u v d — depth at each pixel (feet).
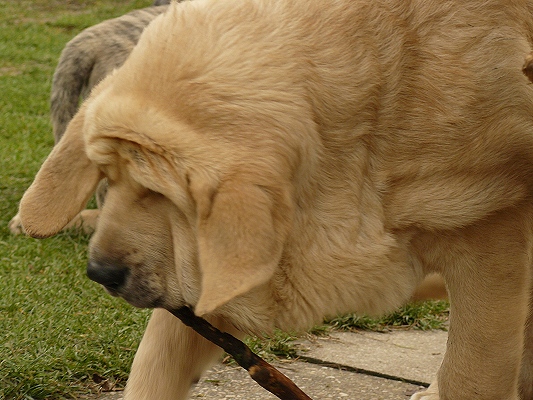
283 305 11.20
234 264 9.48
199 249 9.74
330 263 10.96
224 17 10.69
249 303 11.13
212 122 10.07
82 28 60.34
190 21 10.69
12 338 15.72
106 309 17.89
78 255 21.42
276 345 17.07
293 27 10.75
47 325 16.52
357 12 11.03
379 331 19.07
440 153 11.09
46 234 11.42
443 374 12.48
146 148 10.03
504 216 11.75
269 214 9.70
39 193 11.55
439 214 11.26
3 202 25.89
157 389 12.48
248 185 9.70
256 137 10.03
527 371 14.34
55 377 14.48
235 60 10.36
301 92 10.46
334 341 18.11
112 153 10.36
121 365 15.33
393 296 11.57
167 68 10.36
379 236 11.15
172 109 10.13
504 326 12.04
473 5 11.21
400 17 11.12
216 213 9.62
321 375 16.34
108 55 24.14
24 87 42.73
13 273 19.83
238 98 10.18
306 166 10.46
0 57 50.21
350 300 11.28
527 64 10.41
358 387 15.92
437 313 20.40
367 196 11.13
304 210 10.69
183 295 10.59
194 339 12.55
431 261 11.84
